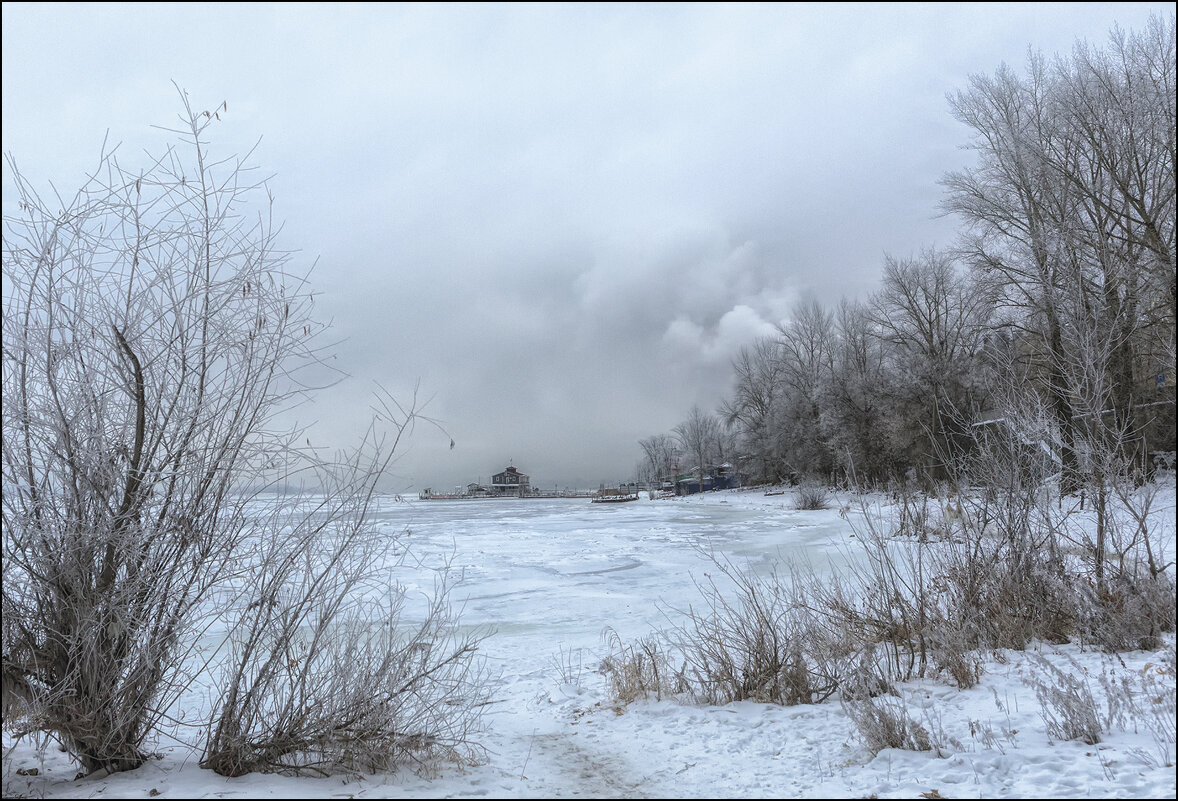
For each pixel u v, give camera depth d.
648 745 5.27
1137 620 6.95
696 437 101.25
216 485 4.71
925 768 4.34
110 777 4.39
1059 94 29.66
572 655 8.96
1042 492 8.02
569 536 28.75
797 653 6.48
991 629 7.55
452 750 5.05
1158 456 9.70
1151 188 27.22
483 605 13.16
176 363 4.72
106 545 4.46
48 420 4.39
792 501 49.84
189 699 6.69
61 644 4.38
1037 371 10.05
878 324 52.28
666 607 12.20
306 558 4.82
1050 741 4.68
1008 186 31.77
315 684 4.94
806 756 4.79
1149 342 16.06
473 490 132.88
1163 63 26.95
